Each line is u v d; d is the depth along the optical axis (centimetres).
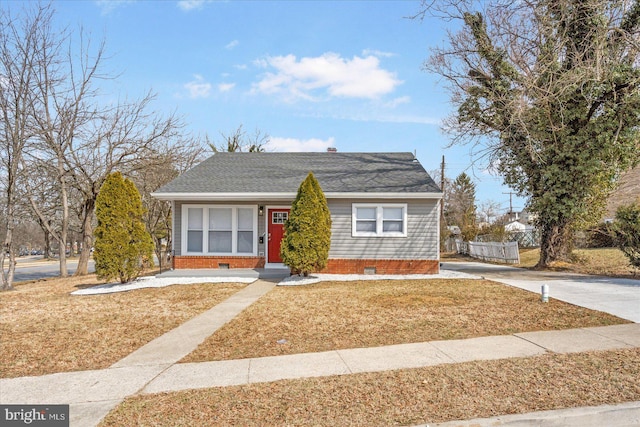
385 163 1758
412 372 491
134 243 1241
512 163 1656
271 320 764
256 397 432
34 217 1936
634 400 410
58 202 1953
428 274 1394
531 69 1345
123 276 1231
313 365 524
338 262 1412
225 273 1371
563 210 1513
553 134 1462
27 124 1539
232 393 444
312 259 1248
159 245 2222
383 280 1273
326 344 612
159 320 789
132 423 382
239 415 393
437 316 770
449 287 1114
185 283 1234
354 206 1415
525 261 2041
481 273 1473
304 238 1241
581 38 1295
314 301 930
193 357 571
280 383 467
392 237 1409
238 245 1477
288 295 1017
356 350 580
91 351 607
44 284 1459
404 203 1409
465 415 385
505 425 372
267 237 1470
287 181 1515
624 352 548
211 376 496
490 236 2812
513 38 1334
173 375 504
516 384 451
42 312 880
